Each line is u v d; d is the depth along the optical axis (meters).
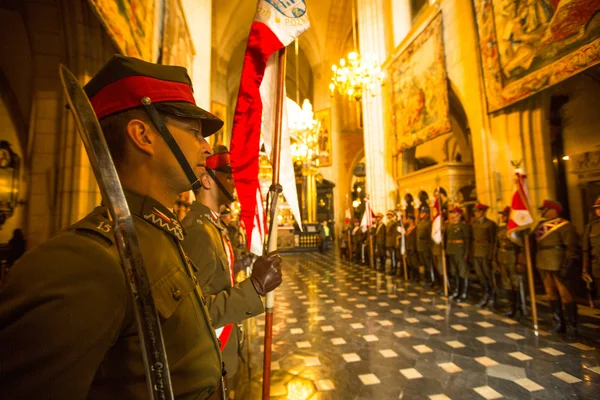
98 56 3.61
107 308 0.48
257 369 3.37
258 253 2.07
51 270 0.44
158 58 4.57
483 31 6.94
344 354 3.74
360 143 21.08
